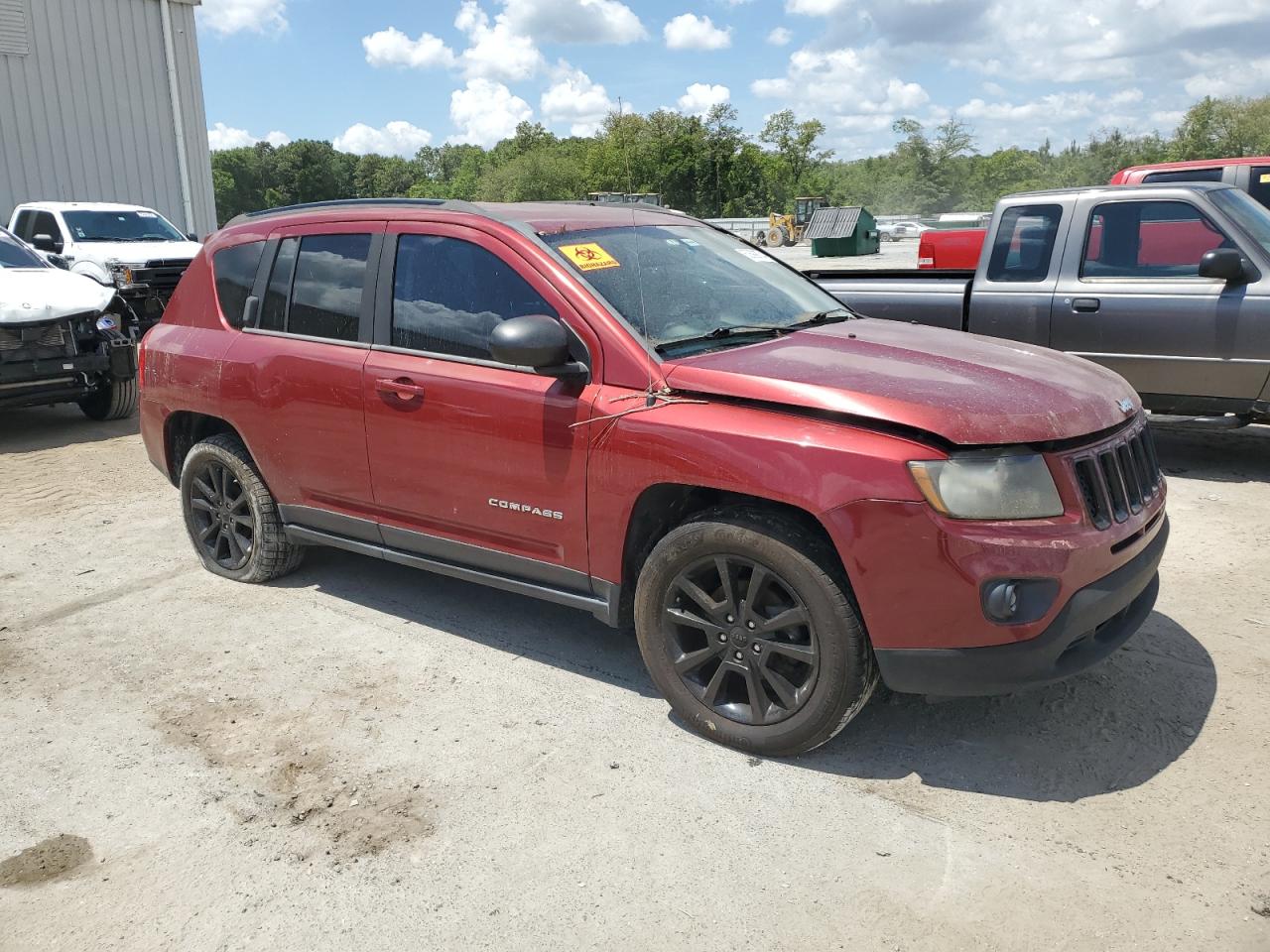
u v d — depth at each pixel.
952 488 2.72
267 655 4.04
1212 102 78.94
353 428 3.99
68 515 6.07
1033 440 2.80
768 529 2.95
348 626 4.32
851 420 2.86
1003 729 3.30
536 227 3.66
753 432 2.96
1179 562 4.77
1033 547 2.72
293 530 4.51
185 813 2.98
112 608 4.57
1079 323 6.36
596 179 95.25
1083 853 2.66
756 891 2.56
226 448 4.66
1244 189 8.50
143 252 13.09
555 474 3.40
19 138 17.44
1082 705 3.43
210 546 5.00
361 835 2.85
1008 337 6.67
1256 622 4.07
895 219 69.31
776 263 4.48
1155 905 2.45
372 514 4.08
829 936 2.39
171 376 4.75
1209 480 6.19
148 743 3.38
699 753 3.22
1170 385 6.16
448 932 2.45
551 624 4.30
